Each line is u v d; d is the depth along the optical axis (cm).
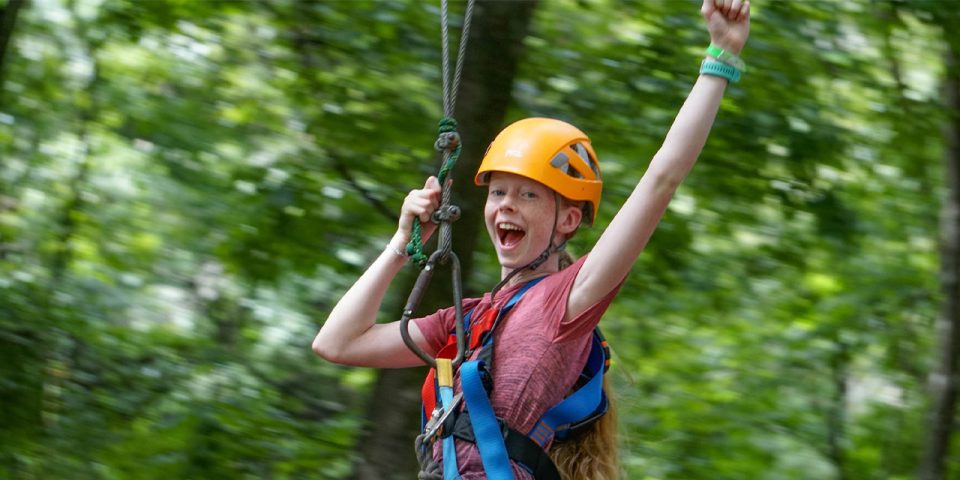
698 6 1215
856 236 1338
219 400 1206
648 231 385
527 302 407
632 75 1199
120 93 1443
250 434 1174
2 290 1248
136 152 1569
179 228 1508
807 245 1370
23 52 1486
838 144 1252
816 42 1237
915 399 1681
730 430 1474
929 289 1590
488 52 976
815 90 1254
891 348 1659
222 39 1328
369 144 1245
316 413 1377
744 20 387
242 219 1270
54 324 1238
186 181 1369
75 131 1529
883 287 1565
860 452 1659
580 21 1265
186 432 1165
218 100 1394
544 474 394
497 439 385
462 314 419
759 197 1270
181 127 1359
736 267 1435
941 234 1511
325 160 1299
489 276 1262
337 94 1262
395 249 444
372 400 1002
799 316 1561
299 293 1505
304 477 1175
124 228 1555
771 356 1584
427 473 411
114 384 1244
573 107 1212
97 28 1417
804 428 1534
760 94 1208
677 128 384
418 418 980
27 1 1411
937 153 1548
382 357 451
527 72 1227
